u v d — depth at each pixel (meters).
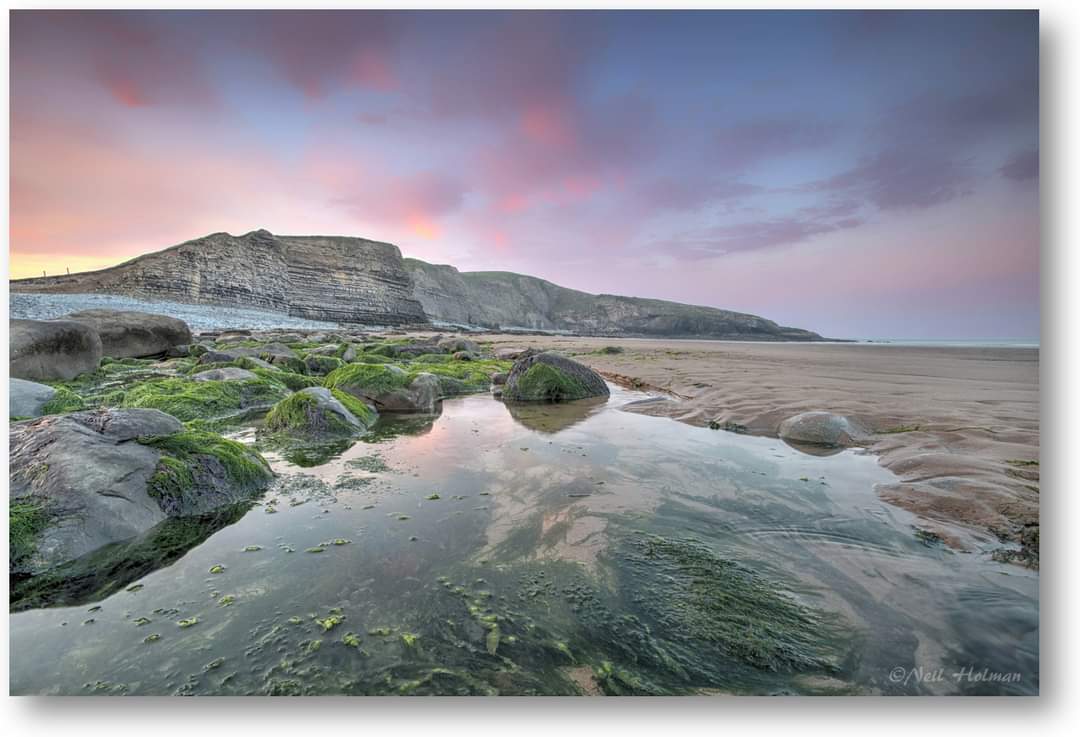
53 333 11.01
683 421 8.70
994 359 25.05
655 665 2.46
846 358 25.80
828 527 4.03
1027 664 2.49
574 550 3.61
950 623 2.75
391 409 10.12
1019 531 3.77
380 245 84.94
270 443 6.95
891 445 6.50
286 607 2.87
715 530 3.97
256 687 2.31
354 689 2.32
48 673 2.36
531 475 5.46
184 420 8.41
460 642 2.58
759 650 2.55
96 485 3.88
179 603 2.91
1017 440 6.27
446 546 3.67
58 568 3.28
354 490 4.95
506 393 12.09
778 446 6.81
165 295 53.41
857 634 2.68
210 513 4.30
